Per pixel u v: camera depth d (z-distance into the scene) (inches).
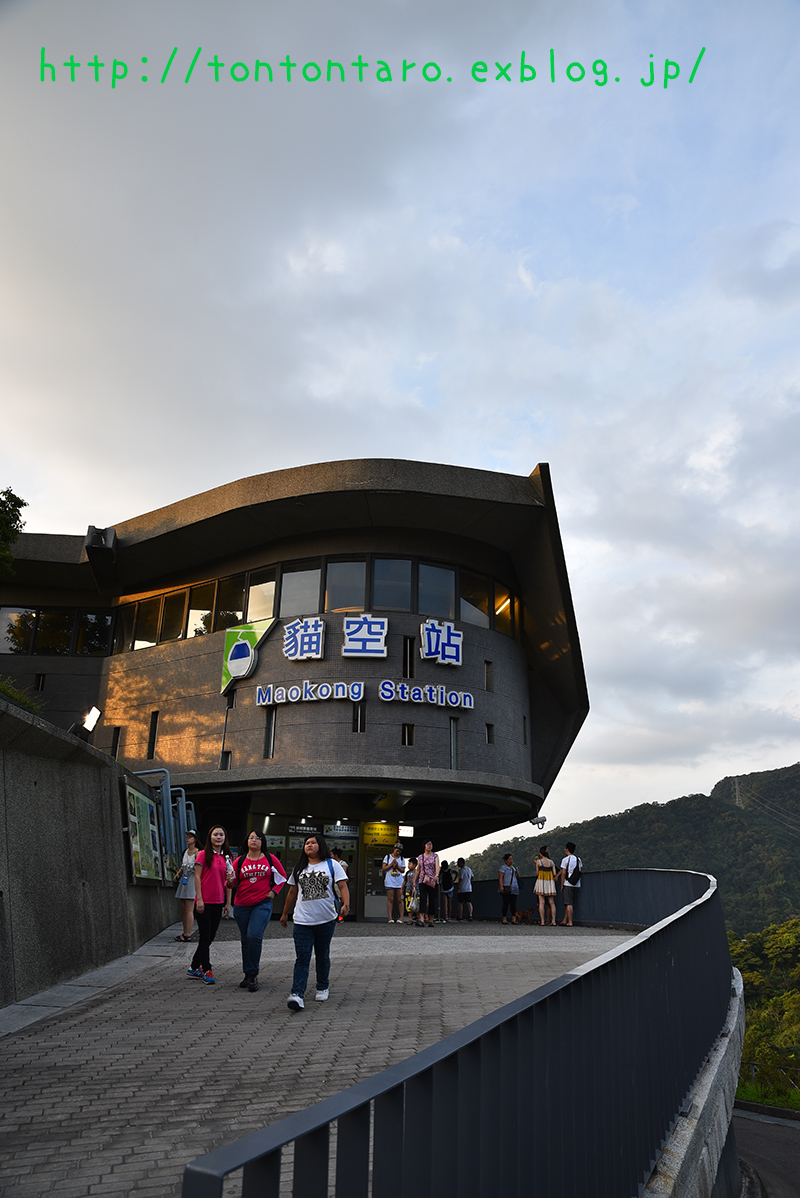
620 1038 171.9
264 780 887.1
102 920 404.2
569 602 970.1
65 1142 163.3
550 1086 124.9
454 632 919.7
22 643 1151.6
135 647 1109.1
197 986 352.8
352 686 879.7
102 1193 139.5
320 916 309.6
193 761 959.6
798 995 3494.1
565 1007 137.3
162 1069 217.6
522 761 983.0
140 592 1125.1
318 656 890.7
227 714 949.2
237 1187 140.1
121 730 1059.9
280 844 962.7
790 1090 1440.7
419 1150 81.0
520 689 1010.7
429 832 1280.8
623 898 693.3
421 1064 80.0
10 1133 168.4
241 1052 236.4
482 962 449.1
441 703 896.3
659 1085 208.7
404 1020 282.7
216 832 380.8
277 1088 200.2
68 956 351.6
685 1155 198.5
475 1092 96.3
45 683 1118.4
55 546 1092.5
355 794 908.0
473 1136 94.3
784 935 4220.0
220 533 984.9
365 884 1009.5
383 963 444.5
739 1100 1397.6
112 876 431.8
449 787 888.9
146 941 500.7
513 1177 105.1
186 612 1061.1
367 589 933.2
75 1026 269.6
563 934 650.2
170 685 1022.4
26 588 1167.6
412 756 875.4
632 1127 173.6
